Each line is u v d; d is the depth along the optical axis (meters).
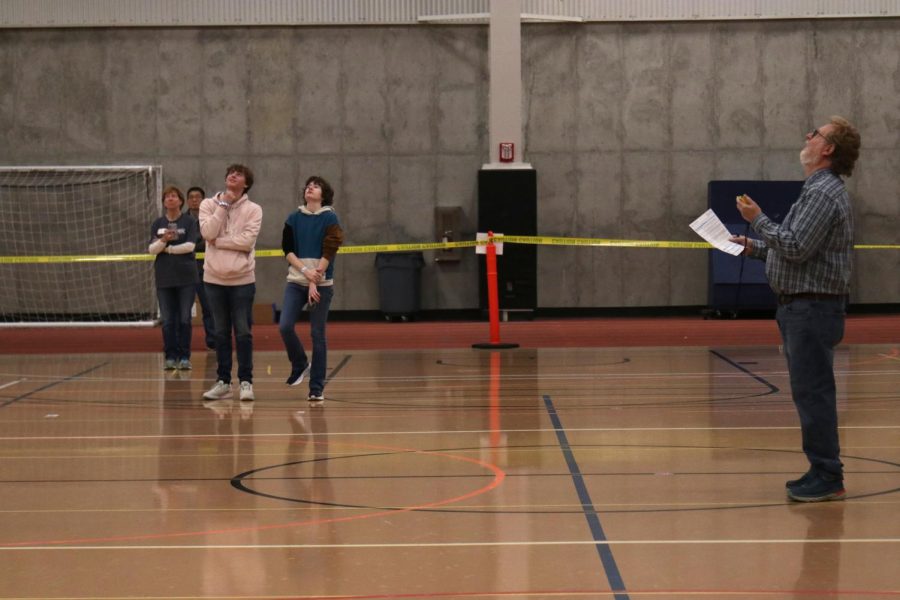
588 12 24.17
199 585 4.98
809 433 6.72
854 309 24.48
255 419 10.49
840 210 6.62
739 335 19.89
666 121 24.27
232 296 11.91
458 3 24.02
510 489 7.13
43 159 24.11
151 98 24.17
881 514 6.33
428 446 8.86
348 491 7.11
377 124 24.28
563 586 4.91
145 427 10.04
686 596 4.75
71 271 24.12
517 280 23.41
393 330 21.55
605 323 22.73
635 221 24.34
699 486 7.19
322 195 11.77
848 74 24.19
